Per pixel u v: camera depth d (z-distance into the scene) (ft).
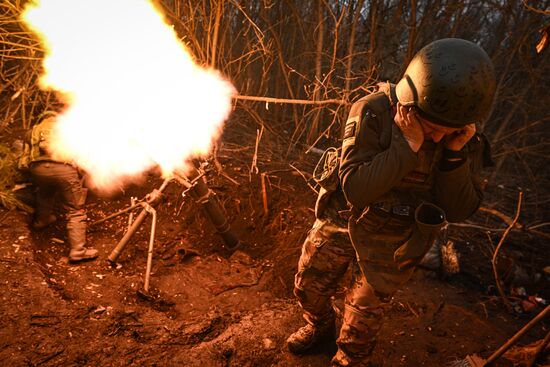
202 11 13.20
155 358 7.33
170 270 10.37
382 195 5.57
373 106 5.28
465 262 11.57
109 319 8.04
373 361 7.89
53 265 9.73
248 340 7.95
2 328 7.41
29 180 11.62
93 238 11.03
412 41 13.51
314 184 13.33
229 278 10.16
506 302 9.89
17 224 10.30
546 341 6.77
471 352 8.31
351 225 5.79
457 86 4.58
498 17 18.99
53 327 7.63
